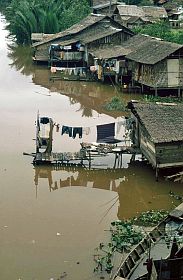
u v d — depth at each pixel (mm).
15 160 34906
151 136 30531
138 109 32531
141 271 19750
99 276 21500
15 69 68250
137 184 31641
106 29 69375
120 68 57156
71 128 34688
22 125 42250
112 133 34969
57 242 24297
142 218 26797
